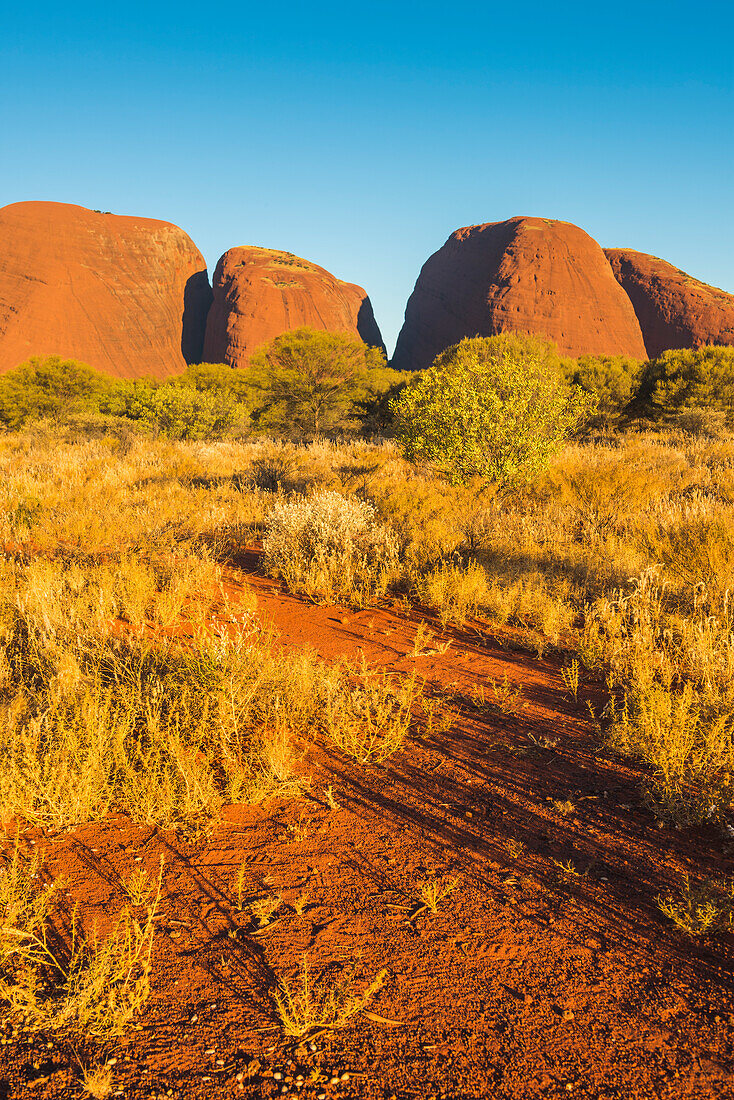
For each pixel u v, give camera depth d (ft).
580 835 9.23
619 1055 5.88
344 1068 5.76
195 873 8.58
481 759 11.46
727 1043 5.98
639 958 7.03
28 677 14.08
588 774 10.88
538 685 14.67
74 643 15.35
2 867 8.63
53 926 7.57
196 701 12.17
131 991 6.51
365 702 12.90
